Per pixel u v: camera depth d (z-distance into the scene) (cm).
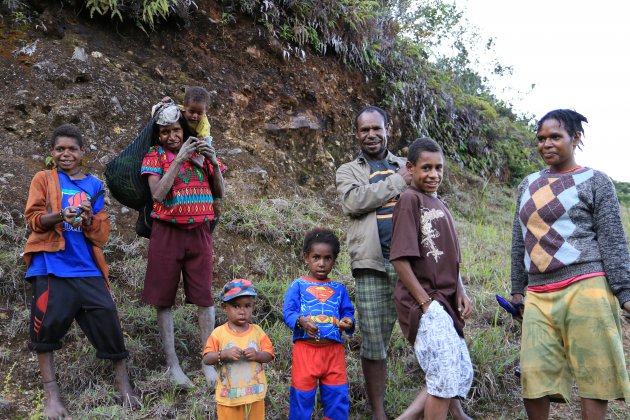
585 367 292
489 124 977
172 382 359
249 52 675
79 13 604
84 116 531
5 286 407
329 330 322
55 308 333
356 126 372
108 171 360
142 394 354
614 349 287
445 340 290
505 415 366
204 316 372
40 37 575
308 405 320
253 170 588
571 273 299
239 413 307
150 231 376
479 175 919
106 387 354
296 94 690
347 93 756
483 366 390
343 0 743
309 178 664
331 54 746
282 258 516
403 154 806
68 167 352
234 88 647
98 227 352
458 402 337
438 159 311
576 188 303
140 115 566
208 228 379
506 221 794
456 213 767
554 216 305
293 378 325
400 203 311
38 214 335
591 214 303
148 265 363
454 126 889
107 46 604
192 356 399
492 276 556
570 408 372
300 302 332
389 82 792
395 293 315
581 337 293
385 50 807
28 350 376
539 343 307
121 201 366
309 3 707
